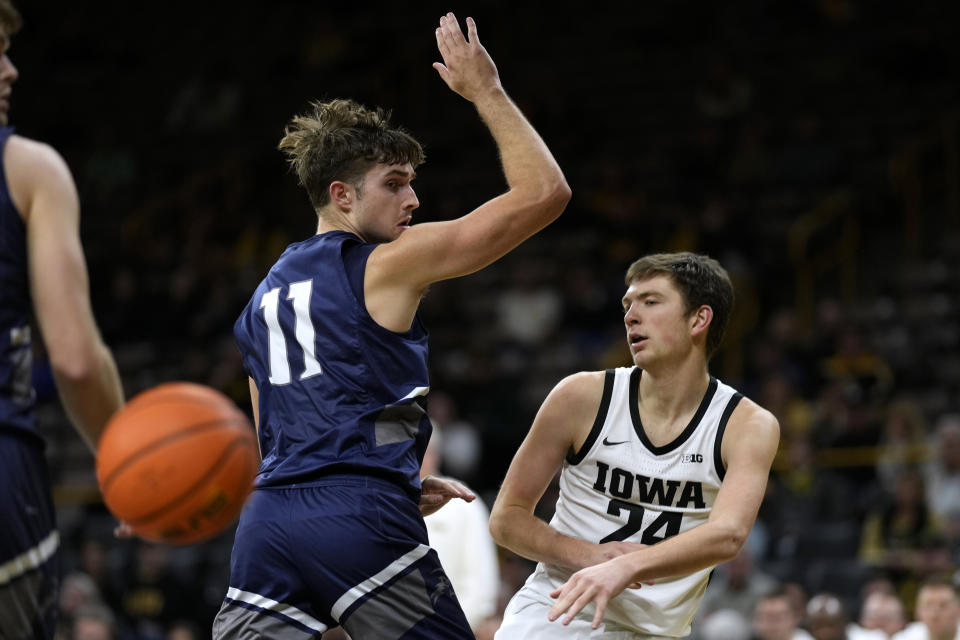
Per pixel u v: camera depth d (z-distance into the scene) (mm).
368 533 3369
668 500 4133
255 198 20953
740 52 20656
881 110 18969
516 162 3486
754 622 9273
